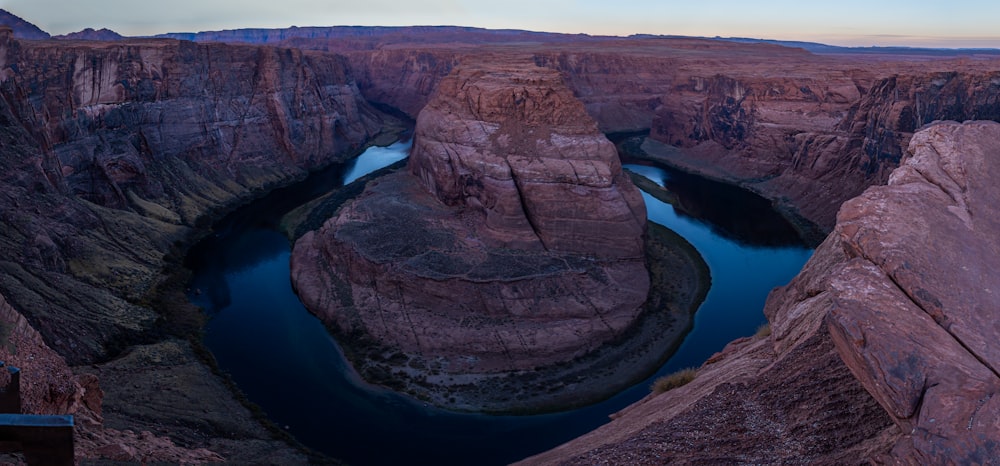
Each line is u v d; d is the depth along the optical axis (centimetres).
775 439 1480
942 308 1039
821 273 2050
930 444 879
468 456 3216
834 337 1105
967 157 1369
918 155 1451
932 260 1123
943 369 942
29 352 1778
